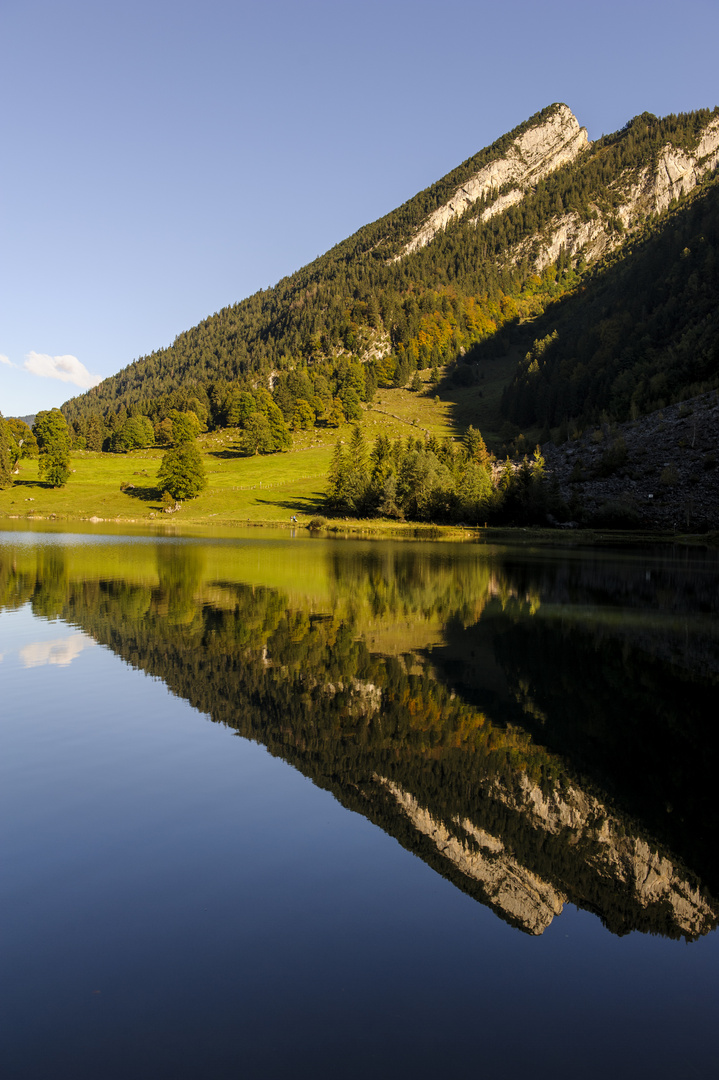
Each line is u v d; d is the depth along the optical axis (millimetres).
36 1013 7062
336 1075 6297
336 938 8477
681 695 19453
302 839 11031
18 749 14828
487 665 22469
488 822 11844
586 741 15828
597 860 10734
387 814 12008
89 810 11922
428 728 16500
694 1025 7176
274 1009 7176
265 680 20438
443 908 9211
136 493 142250
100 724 16438
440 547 78062
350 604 34562
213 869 10039
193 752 14773
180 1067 6379
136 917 8789
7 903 9062
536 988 7695
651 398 148750
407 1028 6988
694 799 12992
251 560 57969
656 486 114125
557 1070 6453
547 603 35719
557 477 129500
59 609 31750
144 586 40062
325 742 15516
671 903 9672
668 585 44656
